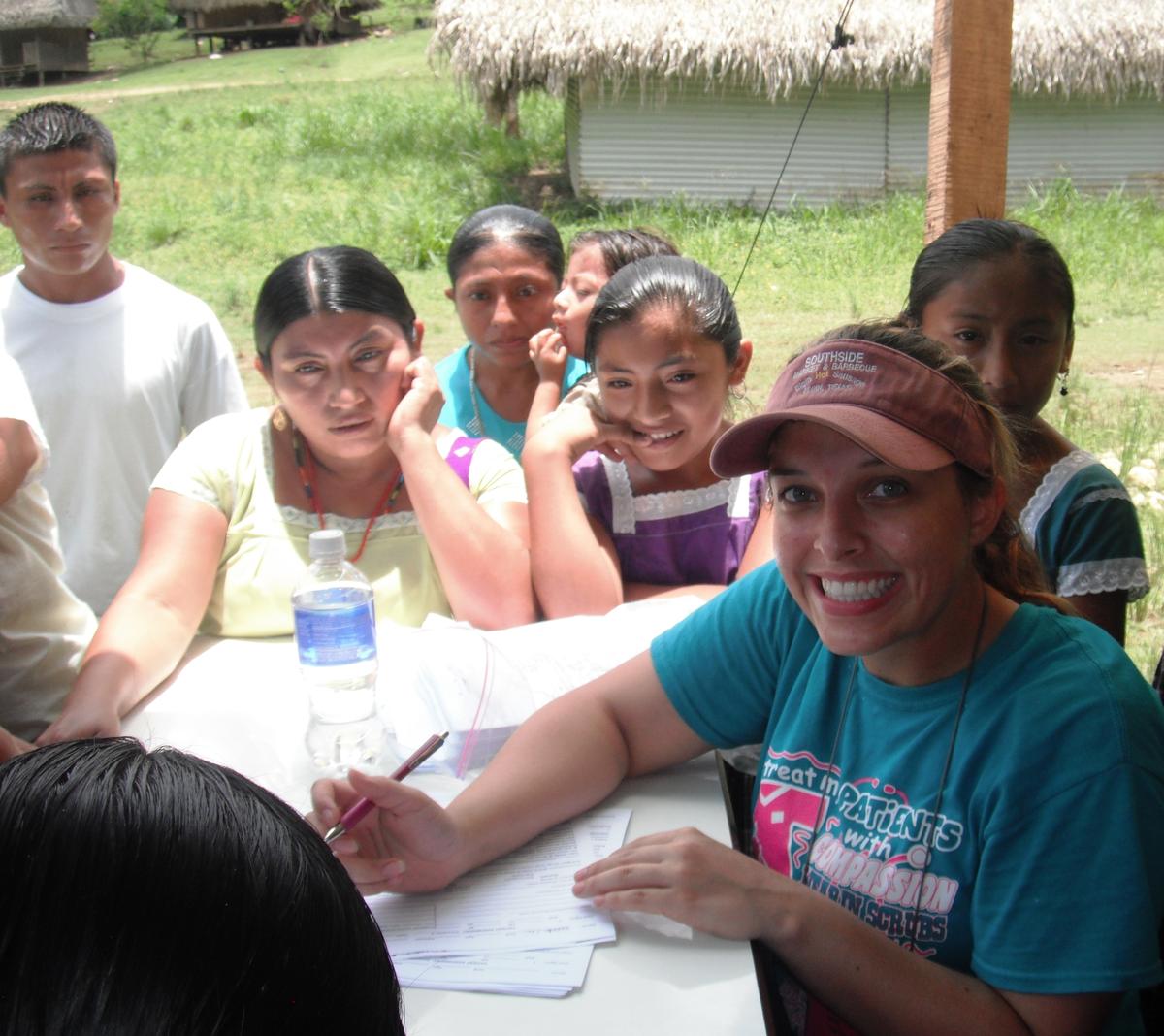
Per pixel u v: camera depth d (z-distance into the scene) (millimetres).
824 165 14953
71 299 3404
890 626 1471
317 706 2096
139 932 639
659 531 2598
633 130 14672
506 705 2027
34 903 647
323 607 2188
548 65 14219
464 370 3699
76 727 2033
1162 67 14156
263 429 2576
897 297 10695
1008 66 3279
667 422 2447
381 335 2408
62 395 3355
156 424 3451
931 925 1486
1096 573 2199
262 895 665
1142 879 1343
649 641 2197
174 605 2350
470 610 2475
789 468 1512
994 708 1479
